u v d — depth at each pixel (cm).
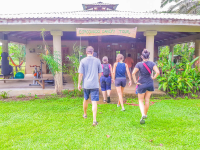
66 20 588
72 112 470
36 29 676
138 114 449
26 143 301
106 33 614
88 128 363
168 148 280
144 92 386
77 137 322
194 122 391
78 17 586
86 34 615
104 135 330
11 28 667
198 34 902
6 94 645
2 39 941
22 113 462
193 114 448
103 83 564
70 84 859
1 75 900
